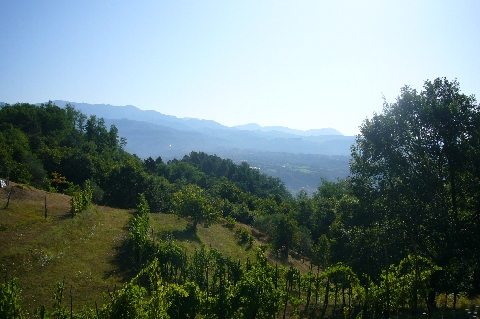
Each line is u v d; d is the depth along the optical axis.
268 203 91.44
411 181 29.27
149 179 73.44
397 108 30.38
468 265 26.27
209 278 31.28
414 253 28.64
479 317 21.66
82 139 107.25
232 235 57.50
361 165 32.09
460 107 28.14
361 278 33.06
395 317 24.27
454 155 27.55
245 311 21.12
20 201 44.81
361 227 33.75
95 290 27.52
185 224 54.28
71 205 44.38
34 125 98.56
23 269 28.69
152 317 16.89
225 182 105.88
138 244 34.22
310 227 75.25
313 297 34.28
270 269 29.88
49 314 19.12
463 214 28.11
